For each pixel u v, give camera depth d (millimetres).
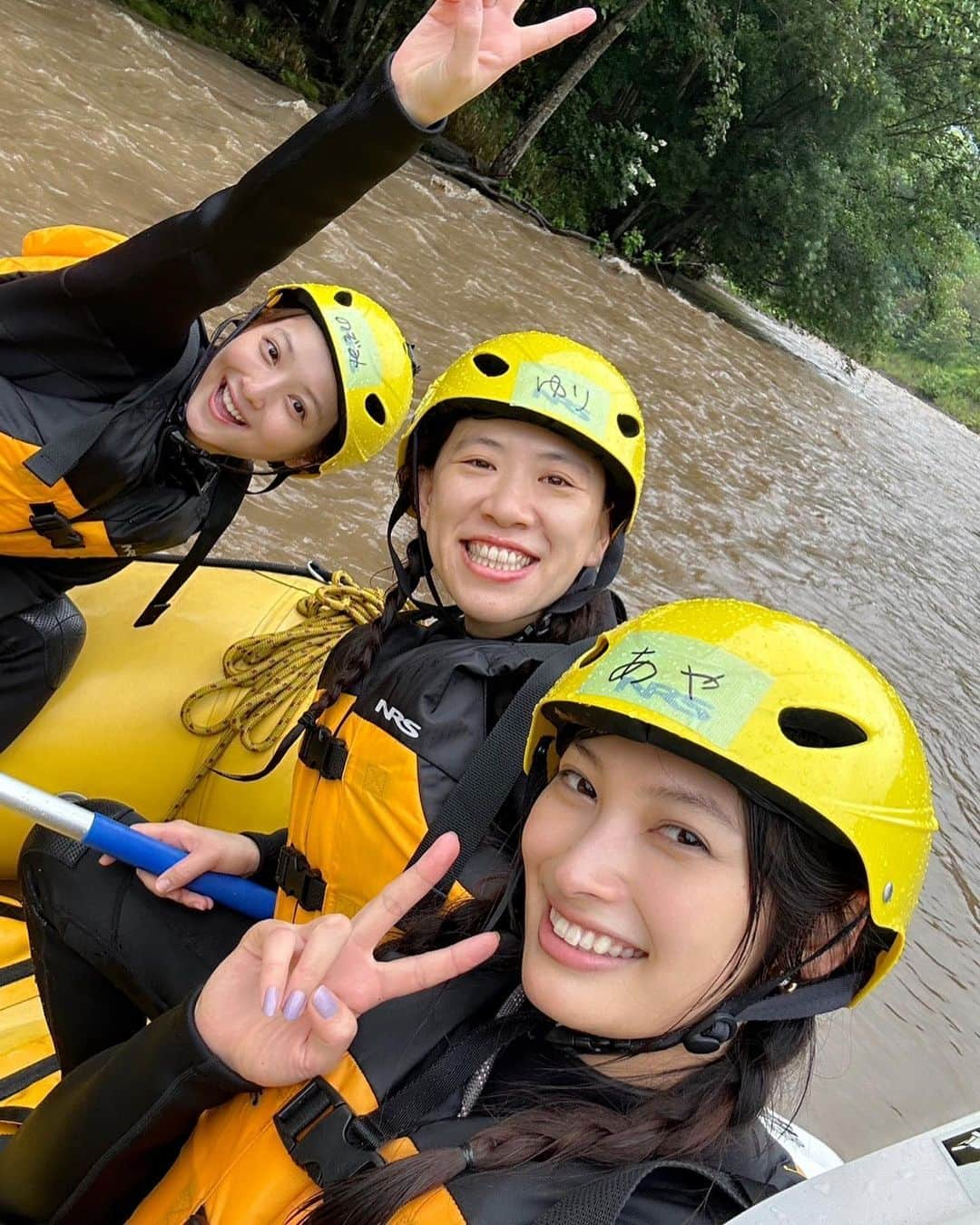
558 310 5289
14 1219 688
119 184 3365
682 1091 554
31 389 1133
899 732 558
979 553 5332
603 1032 537
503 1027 595
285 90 6715
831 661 562
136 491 1161
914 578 4156
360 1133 570
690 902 518
